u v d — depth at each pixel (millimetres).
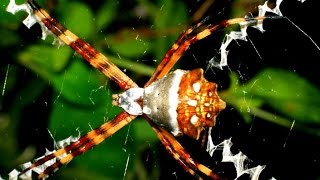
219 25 110
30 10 115
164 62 110
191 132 102
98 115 116
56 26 112
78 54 115
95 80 115
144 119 118
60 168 117
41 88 117
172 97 103
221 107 102
